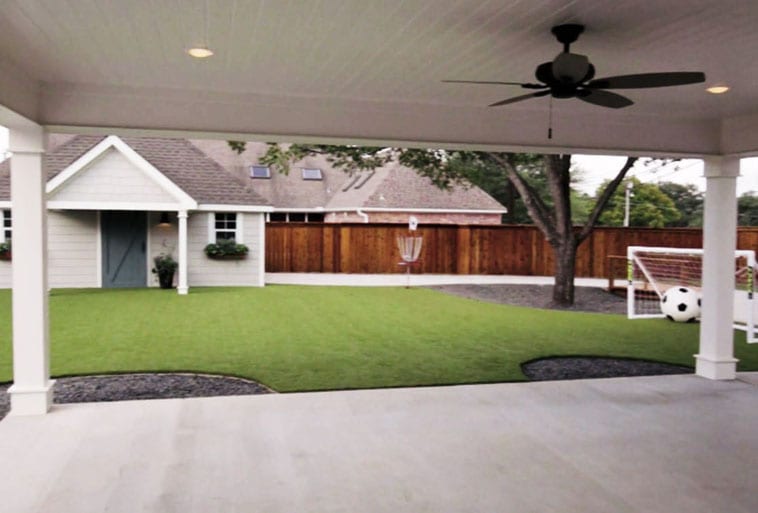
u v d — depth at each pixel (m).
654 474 3.88
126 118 4.85
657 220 25.00
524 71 4.33
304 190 22.14
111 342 7.71
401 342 8.00
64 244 13.71
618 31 3.44
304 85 4.74
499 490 3.64
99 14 3.19
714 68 4.18
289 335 8.33
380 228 17.56
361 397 5.49
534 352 7.52
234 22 3.33
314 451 4.23
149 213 14.16
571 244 11.68
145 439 4.42
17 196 4.80
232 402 5.30
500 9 3.11
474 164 12.32
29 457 4.08
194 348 7.42
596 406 5.30
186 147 15.29
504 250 17.41
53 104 4.72
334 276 17.00
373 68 4.26
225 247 14.47
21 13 3.18
